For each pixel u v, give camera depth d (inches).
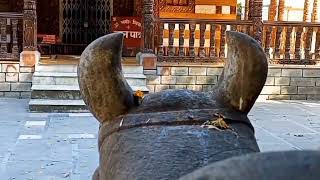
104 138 65.0
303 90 453.7
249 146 57.2
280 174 25.4
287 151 27.7
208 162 51.8
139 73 412.5
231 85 64.1
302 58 459.2
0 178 203.9
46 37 518.6
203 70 431.2
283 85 450.0
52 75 378.6
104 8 536.1
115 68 64.4
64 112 350.9
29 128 296.2
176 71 427.2
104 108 64.6
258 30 436.8
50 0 531.2
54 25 534.6
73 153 243.9
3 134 278.8
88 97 65.0
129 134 60.2
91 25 535.5
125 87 65.6
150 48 424.2
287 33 450.3
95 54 63.9
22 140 266.4
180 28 431.2
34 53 403.5
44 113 346.0
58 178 206.1
